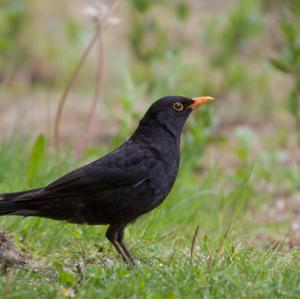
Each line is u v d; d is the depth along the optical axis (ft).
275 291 26.23
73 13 77.25
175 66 49.47
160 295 25.98
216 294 26.37
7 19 67.46
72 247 33.06
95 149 46.39
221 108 61.46
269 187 47.21
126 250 31.91
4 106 62.03
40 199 30.45
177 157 32.81
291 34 47.14
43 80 69.10
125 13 74.69
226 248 31.01
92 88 66.80
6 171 42.09
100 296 26.02
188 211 39.04
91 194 30.86
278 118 61.05
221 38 63.46
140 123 33.01
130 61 68.85
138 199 31.40
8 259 29.04
